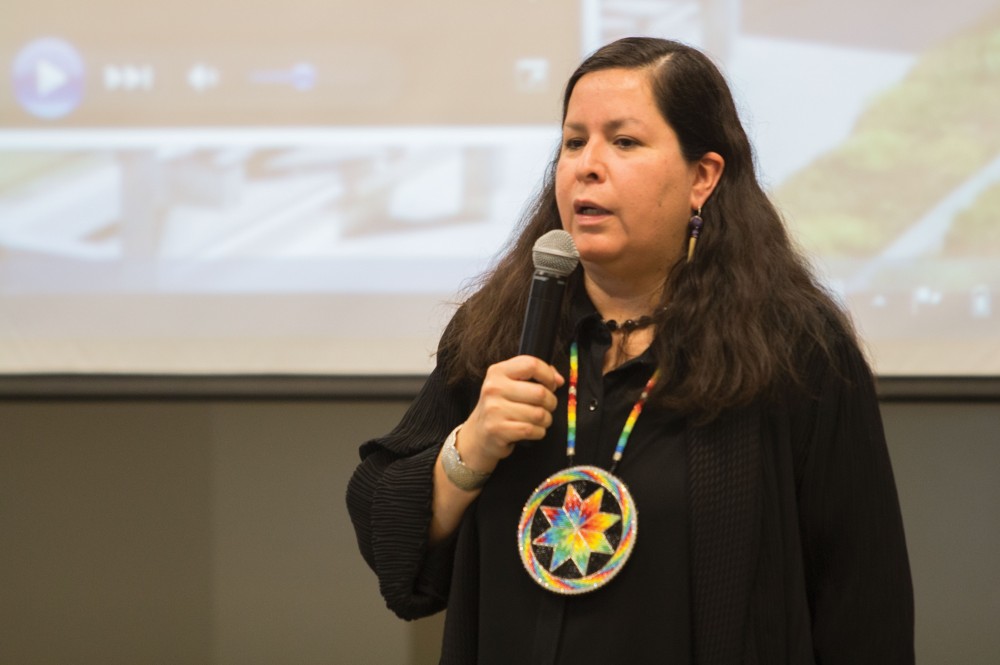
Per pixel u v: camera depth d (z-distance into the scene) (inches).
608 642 154.7
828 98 316.5
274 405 340.2
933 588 331.0
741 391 158.4
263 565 341.4
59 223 329.1
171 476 341.4
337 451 339.9
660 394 161.3
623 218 160.2
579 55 321.4
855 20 315.6
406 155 325.4
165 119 327.6
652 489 158.2
